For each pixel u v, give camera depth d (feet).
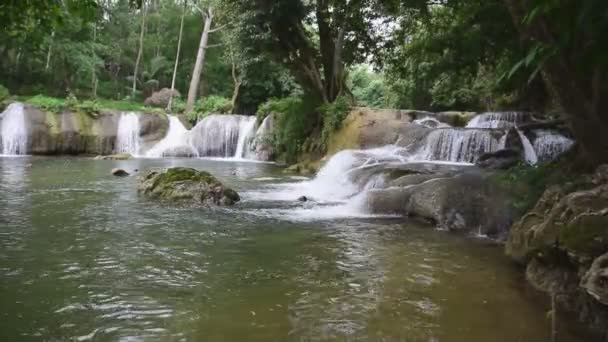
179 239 24.31
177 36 130.00
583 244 15.48
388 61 65.67
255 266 20.17
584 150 20.16
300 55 68.64
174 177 36.78
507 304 16.31
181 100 116.88
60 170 55.16
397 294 17.17
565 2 13.75
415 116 62.28
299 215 31.09
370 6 59.47
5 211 30.35
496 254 22.43
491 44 34.88
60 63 107.76
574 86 17.81
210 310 15.51
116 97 121.19
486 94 77.00
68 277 18.31
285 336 13.76
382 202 31.96
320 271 19.66
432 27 44.09
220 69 127.34
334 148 60.90
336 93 68.39
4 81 100.42
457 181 30.66
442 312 15.64
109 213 30.25
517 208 25.67
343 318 15.07
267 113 80.43
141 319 14.71
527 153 47.55
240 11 64.75
